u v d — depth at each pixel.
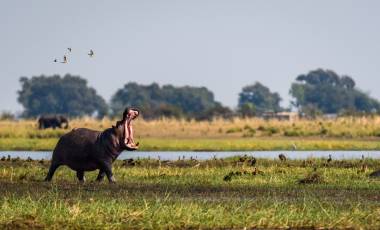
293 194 78.12
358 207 69.69
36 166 105.81
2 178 90.50
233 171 97.94
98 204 67.50
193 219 63.38
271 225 62.84
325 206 70.19
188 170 100.00
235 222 63.19
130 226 61.94
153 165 108.88
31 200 69.44
